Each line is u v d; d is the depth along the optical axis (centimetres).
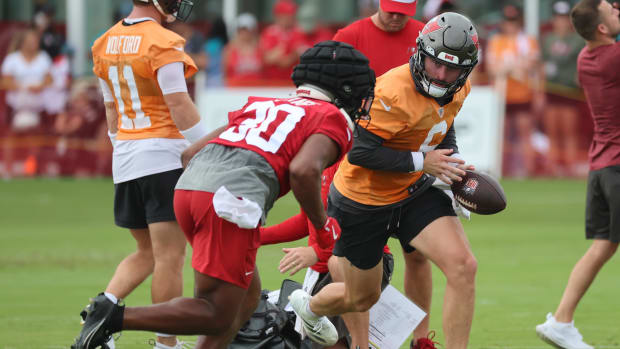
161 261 2116
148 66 2084
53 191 5744
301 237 2042
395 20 2294
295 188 1616
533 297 2947
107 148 6378
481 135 6122
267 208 1664
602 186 2358
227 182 1619
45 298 2880
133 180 2142
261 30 7375
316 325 2009
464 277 1884
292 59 6059
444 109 1936
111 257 3622
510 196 5591
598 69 2394
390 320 2086
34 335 2381
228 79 6084
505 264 3547
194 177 1658
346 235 1973
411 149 1962
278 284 3044
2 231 4300
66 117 6341
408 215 1966
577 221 4706
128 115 2144
